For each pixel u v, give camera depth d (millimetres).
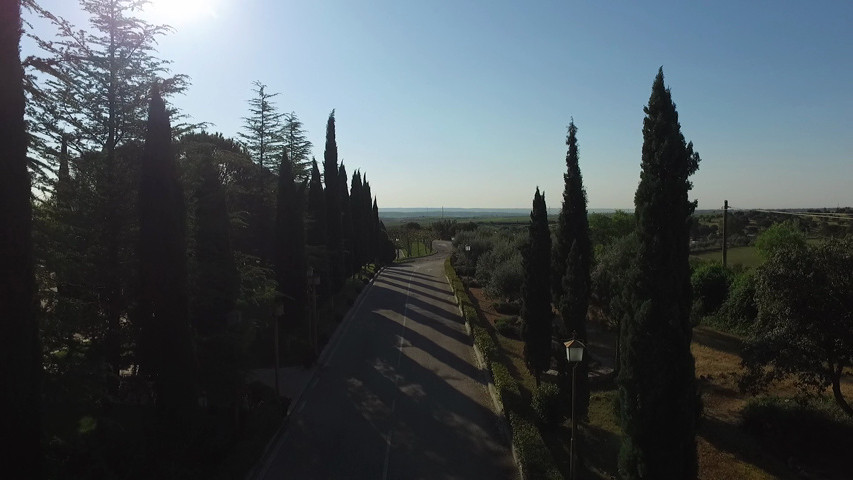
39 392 7672
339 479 10664
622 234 39844
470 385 16875
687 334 8609
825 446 13078
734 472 11812
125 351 13531
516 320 25750
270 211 24578
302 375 17547
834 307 13477
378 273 47625
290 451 11961
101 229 13320
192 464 9992
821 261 13750
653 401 8539
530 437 11422
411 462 11453
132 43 13883
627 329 8906
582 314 13617
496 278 29438
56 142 12539
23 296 7434
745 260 39469
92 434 10586
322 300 26734
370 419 13914
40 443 7605
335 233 30891
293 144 27750
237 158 21281
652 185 8672
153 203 10859
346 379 17391
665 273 8594
